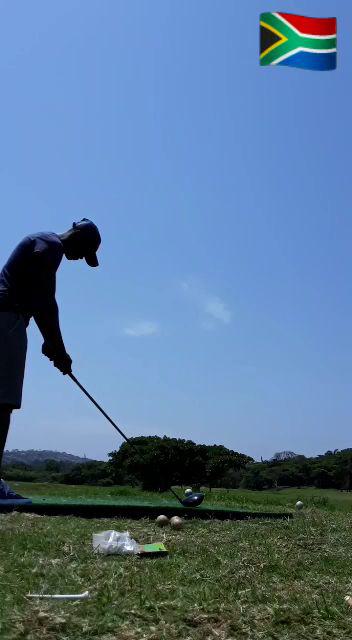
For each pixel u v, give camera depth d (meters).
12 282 5.32
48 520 5.41
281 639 2.70
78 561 3.89
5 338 5.23
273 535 5.53
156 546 4.38
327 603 3.20
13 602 2.91
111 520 5.83
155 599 3.12
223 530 5.70
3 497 5.87
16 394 5.23
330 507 10.50
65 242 5.80
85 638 2.57
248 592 3.36
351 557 4.69
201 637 2.67
